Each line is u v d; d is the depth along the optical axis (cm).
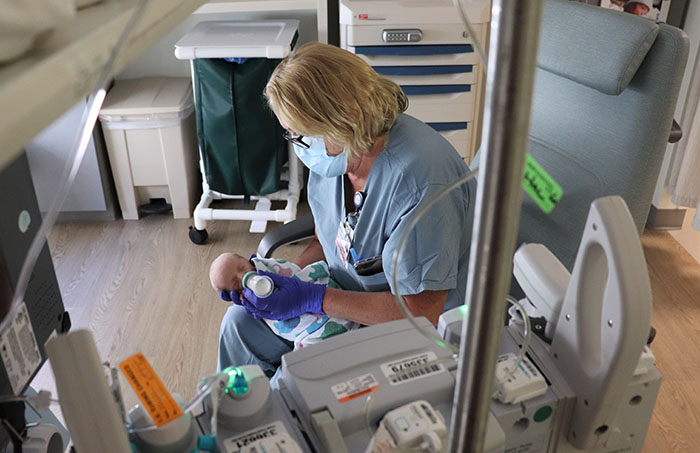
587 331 86
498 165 37
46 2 33
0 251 71
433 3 270
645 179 148
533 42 34
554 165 162
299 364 85
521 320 100
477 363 44
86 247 293
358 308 154
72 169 38
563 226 159
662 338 234
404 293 146
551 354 93
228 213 293
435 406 83
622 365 80
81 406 57
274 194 309
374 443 76
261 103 271
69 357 57
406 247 141
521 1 33
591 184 154
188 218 318
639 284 77
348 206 163
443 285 143
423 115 286
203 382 77
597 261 83
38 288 81
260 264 174
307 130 138
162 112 290
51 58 33
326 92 134
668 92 142
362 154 147
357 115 135
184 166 305
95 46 37
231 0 290
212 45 258
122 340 238
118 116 289
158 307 255
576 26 153
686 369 221
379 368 85
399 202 143
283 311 158
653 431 196
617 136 150
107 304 256
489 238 39
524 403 86
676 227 300
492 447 77
